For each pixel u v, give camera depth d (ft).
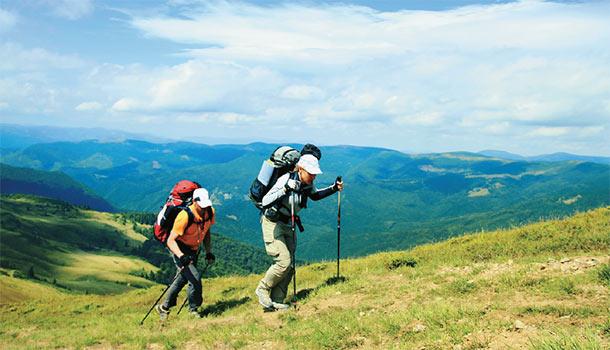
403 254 56.75
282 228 35.91
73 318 59.98
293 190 34.12
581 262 34.78
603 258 35.32
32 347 37.91
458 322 25.16
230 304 44.42
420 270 42.98
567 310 23.97
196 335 33.58
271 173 35.12
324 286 41.52
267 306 36.06
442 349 21.85
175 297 40.34
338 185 38.78
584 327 21.13
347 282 41.16
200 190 37.88
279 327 31.96
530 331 21.50
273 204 34.78
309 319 32.14
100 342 36.81
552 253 44.68
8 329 55.01
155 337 34.63
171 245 37.09
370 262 55.93
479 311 26.30
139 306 61.46
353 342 25.84
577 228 50.72
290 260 35.94
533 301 27.45
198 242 38.40
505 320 23.97
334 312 32.68
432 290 33.86
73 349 35.86
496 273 35.50
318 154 34.73
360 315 31.01
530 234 52.44
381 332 26.58
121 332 38.55
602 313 22.91
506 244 50.60
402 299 33.45
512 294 29.53
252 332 31.19
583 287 28.32
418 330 25.48
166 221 37.70
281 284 37.27
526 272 34.19
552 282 30.32
